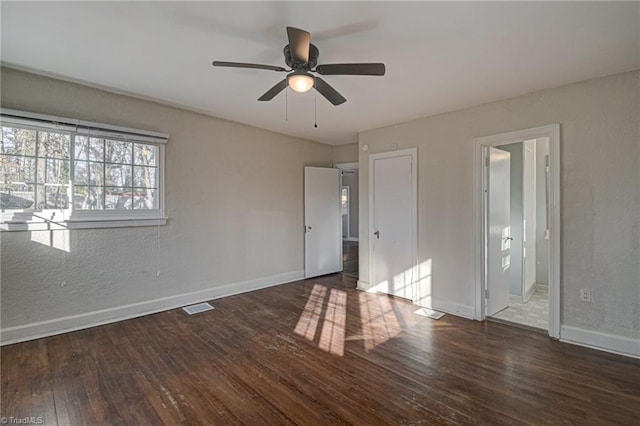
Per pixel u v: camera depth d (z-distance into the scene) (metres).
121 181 3.42
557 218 2.96
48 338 2.93
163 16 1.96
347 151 5.77
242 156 4.51
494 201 3.71
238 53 2.45
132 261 3.51
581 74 2.71
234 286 4.46
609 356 2.64
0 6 1.85
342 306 3.95
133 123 3.45
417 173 4.05
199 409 1.97
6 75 2.73
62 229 3.05
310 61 2.18
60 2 1.81
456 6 1.83
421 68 2.63
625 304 2.67
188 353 2.69
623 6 1.80
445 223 3.78
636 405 2.00
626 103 2.64
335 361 2.56
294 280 5.25
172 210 3.81
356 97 3.30
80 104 3.10
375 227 4.57
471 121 3.56
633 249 2.63
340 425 1.83
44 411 1.94
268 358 2.61
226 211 4.35
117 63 2.62
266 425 1.83
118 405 2.00
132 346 2.81
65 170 3.07
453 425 1.82
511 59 2.47
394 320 3.48
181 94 3.33
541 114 3.06
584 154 2.83
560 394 2.12
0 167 2.74
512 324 3.38
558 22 1.97
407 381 2.28
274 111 3.87
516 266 4.37
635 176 2.61
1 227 2.73
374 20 1.98
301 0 1.79
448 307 3.74
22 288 2.86
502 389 2.18
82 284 3.18
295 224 5.28
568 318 2.94
